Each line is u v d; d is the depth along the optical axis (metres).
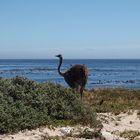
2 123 14.18
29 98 16.12
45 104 16.22
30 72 107.88
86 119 16.22
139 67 186.00
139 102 23.48
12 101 15.60
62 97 16.98
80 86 22.06
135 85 63.25
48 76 85.88
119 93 26.98
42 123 15.20
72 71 22.12
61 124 15.52
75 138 14.09
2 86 16.12
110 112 19.86
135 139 14.54
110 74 108.44
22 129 14.62
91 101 23.09
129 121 17.80
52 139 13.78
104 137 14.24
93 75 101.44
